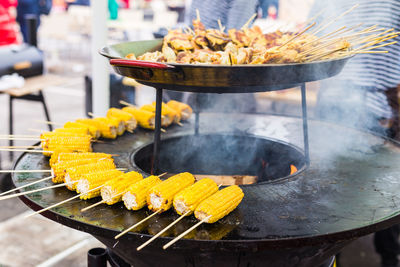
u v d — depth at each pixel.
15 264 3.15
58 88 8.69
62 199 1.73
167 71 1.62
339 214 1.61
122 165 2.12
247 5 3.69
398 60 2.87
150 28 9.16
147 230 1.48
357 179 1.96
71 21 11.37
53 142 2.06
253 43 2.25
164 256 1.59
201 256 1.54
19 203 4.14
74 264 3.21
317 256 1.69
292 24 4.89
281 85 1.86
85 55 12.01
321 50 2.00
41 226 3.76
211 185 1.70
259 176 2.73
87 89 5.36
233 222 1.55
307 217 1.59
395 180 1.94
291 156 2.45
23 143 5.12
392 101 2.98
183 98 4.03
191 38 2.30
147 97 7.83
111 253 2.07
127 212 1.62
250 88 1.77
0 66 4.76
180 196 1.55
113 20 9.80
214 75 1.60
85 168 1.80
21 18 9.33
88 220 1.54
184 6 11.03
